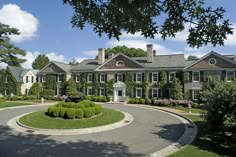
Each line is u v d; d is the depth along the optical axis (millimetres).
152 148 12672
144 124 20031
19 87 53125
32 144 13508
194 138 14336
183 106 34750
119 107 33500
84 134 16359
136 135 15906
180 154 10836
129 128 18375
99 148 12703
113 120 21062
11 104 36312
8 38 41500
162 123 20500
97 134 16328
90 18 6809
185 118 23078
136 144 13539
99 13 6707
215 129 12992
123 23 6750
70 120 20750
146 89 42562
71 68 51844
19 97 45938
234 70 36781
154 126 19109
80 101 24297
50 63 52531
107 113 24797
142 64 43250
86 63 50875
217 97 12766
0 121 21797
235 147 11391
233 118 11492
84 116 21859
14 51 41531
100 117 22359
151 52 43812
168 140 14422
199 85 38594
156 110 30172
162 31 7207
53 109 22312
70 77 51500
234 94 11891
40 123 19688
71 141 14312
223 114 12148
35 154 11484
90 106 23891
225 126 11578
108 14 6648
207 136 14695
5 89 52812
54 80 51375
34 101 43625
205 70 38500
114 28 6852
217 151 11375
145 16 6715
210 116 13039
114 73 45469
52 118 21547
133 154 11594
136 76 43812
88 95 47562
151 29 6801
